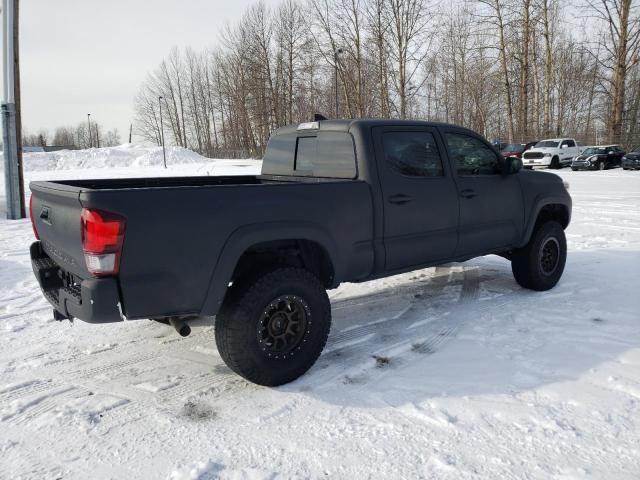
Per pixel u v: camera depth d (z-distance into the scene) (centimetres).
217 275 314
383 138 407
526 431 279
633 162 2509
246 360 326
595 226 948
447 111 5428
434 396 322
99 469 258
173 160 5181
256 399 326
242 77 5578
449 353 389
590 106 4947
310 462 259
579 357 372
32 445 279
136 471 256
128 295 290
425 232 430
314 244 373
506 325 443
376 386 340
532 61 4003
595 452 259
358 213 382
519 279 543
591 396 315
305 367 350
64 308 320
